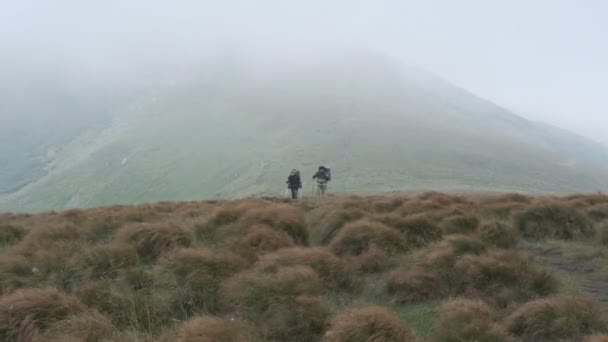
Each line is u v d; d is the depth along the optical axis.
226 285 8.70
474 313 7.50
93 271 9.76
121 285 8.86
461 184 113.81
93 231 13.64
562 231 14.21
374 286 9.95
